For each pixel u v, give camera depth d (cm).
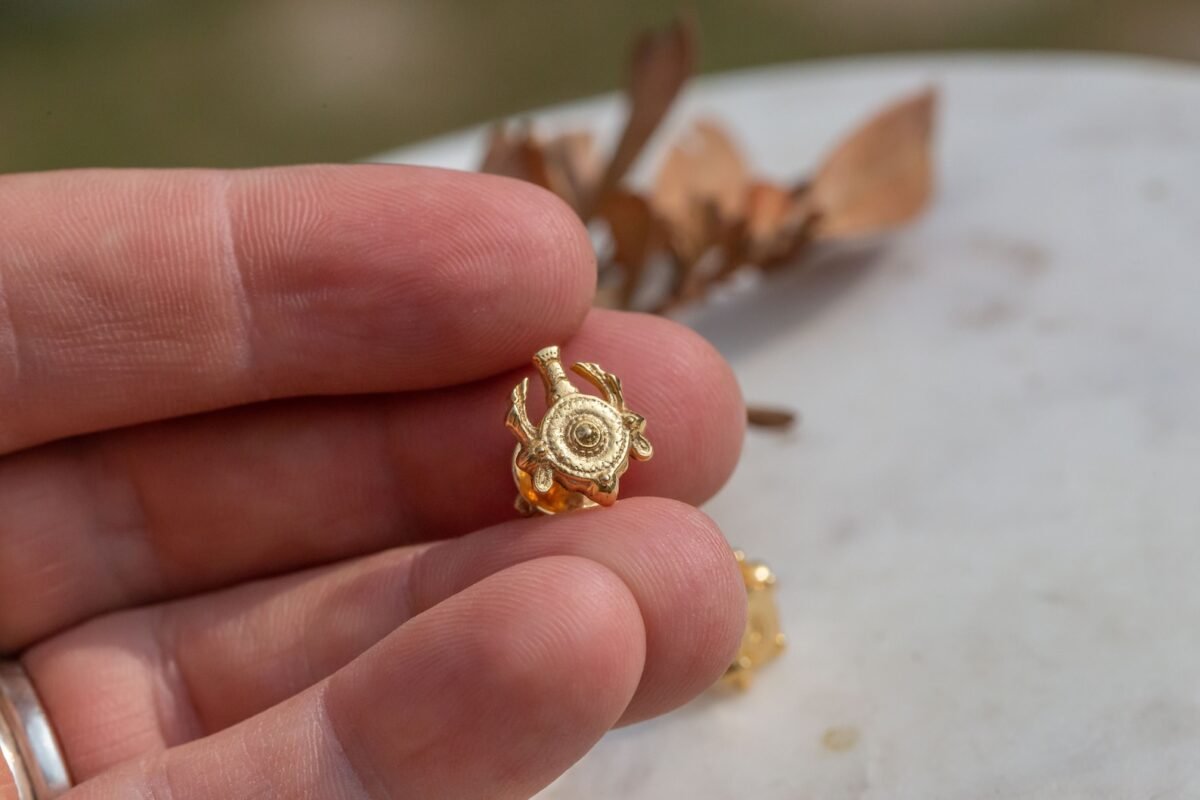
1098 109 20
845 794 14
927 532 16
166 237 14
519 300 14
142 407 14
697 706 15
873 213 18
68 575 15
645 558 13
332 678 13
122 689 15
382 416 15
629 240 17
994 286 18
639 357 14
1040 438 16
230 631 15
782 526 16
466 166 21
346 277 14
